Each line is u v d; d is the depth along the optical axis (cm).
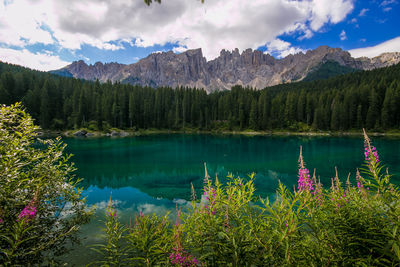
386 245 216
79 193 486
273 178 1925
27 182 394
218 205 327
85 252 641
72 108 8738
